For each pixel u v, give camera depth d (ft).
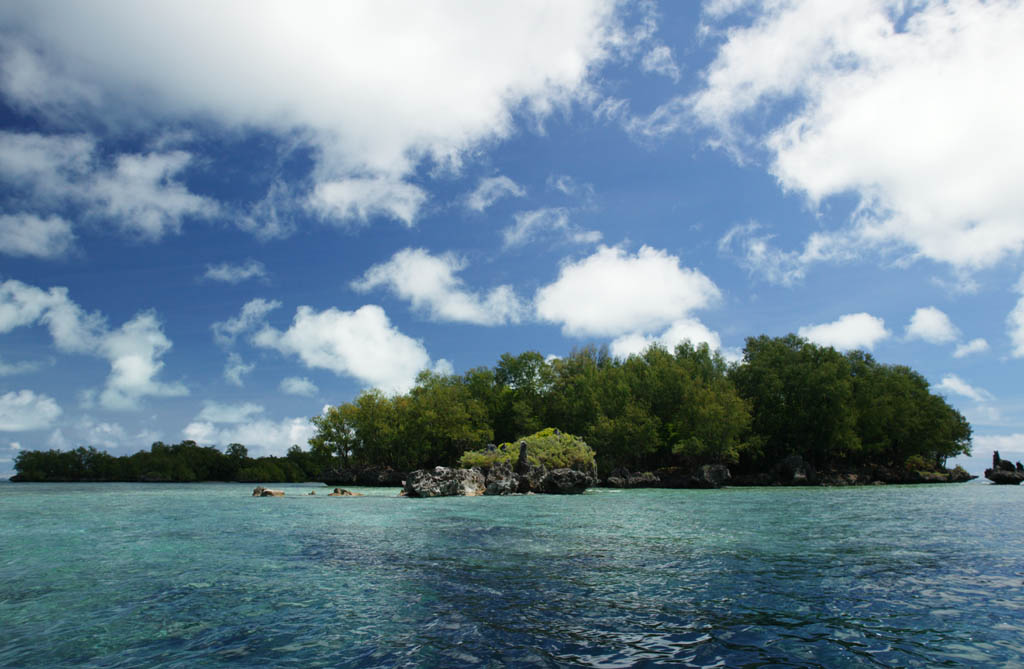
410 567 42.24
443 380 336.08
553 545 53.16
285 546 52.11
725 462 265.95
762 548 51.47
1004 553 48.44
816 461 279.49
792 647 24.75
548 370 337.93
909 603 31.96
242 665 22.57
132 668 22.21
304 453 448.65
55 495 139.85
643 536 59.26
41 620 28.76
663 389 282.15
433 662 22.81
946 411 292.81
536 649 24.41
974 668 22.48
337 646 24.79
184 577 38.68
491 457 173.58
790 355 286.87
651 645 24.90
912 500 121.19
